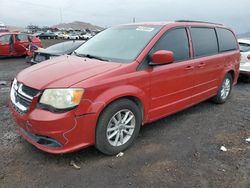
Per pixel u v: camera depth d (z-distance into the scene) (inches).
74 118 126.3
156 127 187.9
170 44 175.5
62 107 124.6
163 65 165.8
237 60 257.1
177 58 178.9
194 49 195.0
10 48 596.7
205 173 133.5
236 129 190.5
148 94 157.9
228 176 131.6
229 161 145.6
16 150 149.8
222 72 231.9
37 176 127.3
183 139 170.6
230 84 256.1
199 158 147.6
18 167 133.9
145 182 125.0
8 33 597.9
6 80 349.1
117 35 185.3
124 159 144.0
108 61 156.9
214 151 156.2
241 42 365.7
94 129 134.5
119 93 138.9
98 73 137.2
